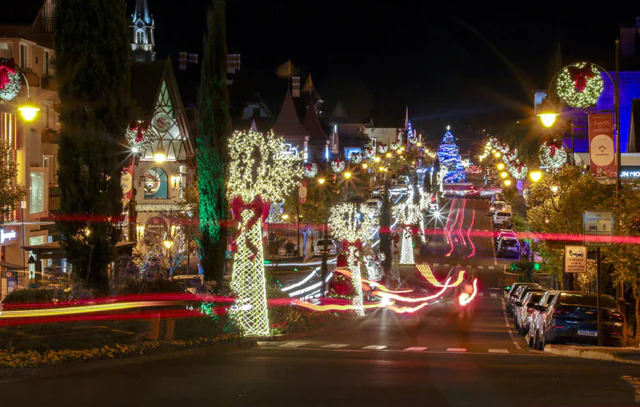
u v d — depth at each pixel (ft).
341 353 66.85
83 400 38.19
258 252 82.43
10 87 71.00
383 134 484.74
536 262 174.09
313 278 177.37
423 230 256.11
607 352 65.16
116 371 49.75
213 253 85.56
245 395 39.55
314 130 370.94
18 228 132.98
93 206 65.87
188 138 215.51
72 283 65.36
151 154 208.74
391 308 147.43
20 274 125.18
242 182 80.69
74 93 65.31
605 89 184.75
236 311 82.02
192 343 66.33
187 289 77.92
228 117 86.38
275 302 99.76
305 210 221.66
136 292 67.56
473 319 132.77
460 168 517.55
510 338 99.60
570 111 180.04
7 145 107.65
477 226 323.16
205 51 85.92
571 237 109.70
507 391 41.63
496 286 204.95
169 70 212.64
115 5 66.59
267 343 80.59
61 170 65.77
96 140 65.62
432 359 61.36
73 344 56.13
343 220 131.13
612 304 77.71
